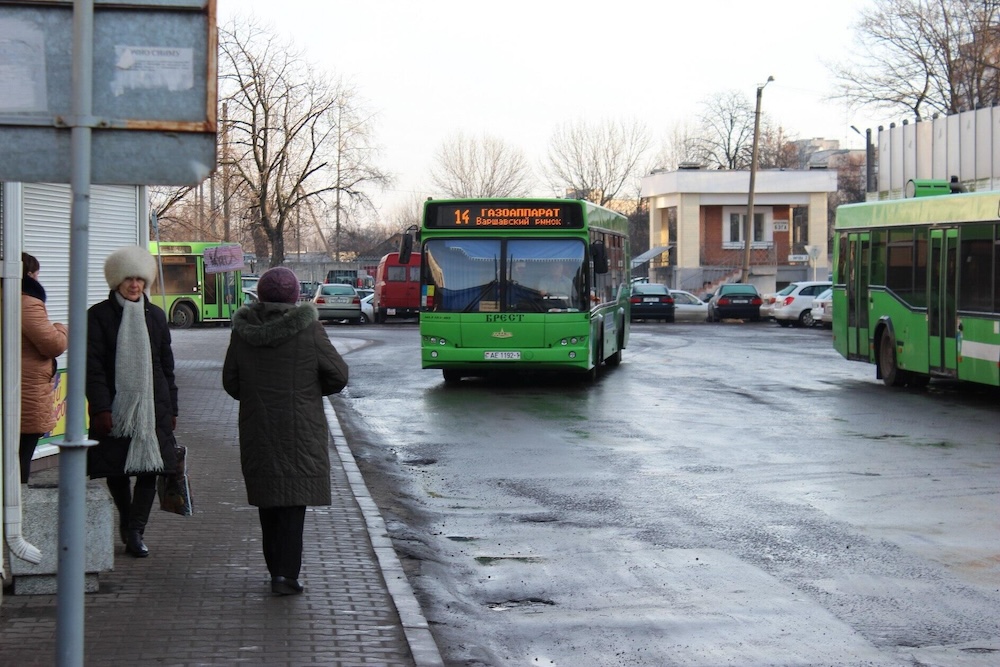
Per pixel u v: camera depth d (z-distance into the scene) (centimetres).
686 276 6900
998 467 1154
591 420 1545
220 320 4419
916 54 4609
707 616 655
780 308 4425
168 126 349
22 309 738
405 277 4884
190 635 580
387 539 814
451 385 2055
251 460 654
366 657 549
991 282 1648
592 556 805
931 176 3803
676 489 1048
